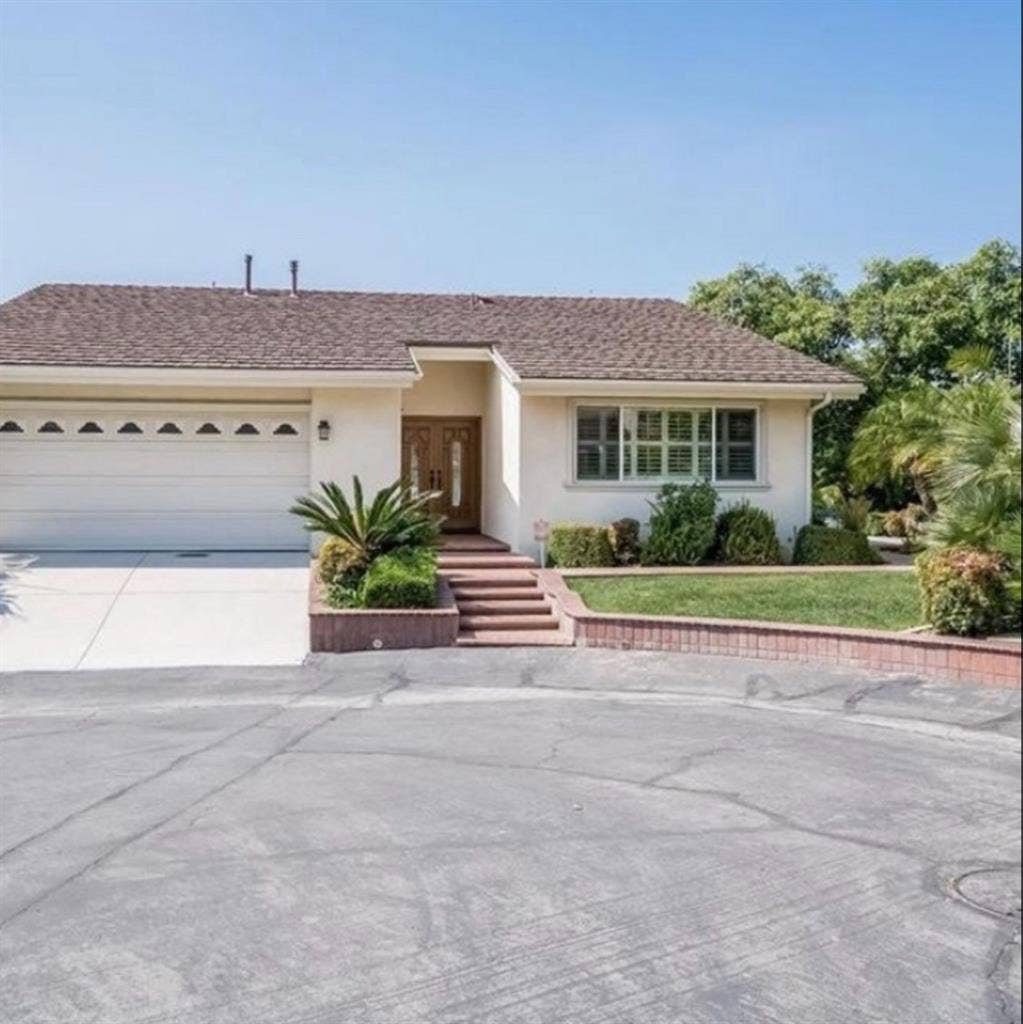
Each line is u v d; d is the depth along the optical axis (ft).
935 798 23.02
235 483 58.80
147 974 14.87
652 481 58.49
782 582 49.37
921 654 36.11
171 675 37.29
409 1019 13.58
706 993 14.23
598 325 67.82
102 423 57.88
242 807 22.34
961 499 38.75
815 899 17.37
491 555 55.57
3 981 14.67
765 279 95.71
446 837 20.49
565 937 15.99
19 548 57.36
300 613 46.21
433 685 35.96
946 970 14.80
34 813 21.94
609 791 23.58
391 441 58.59
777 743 27.99
